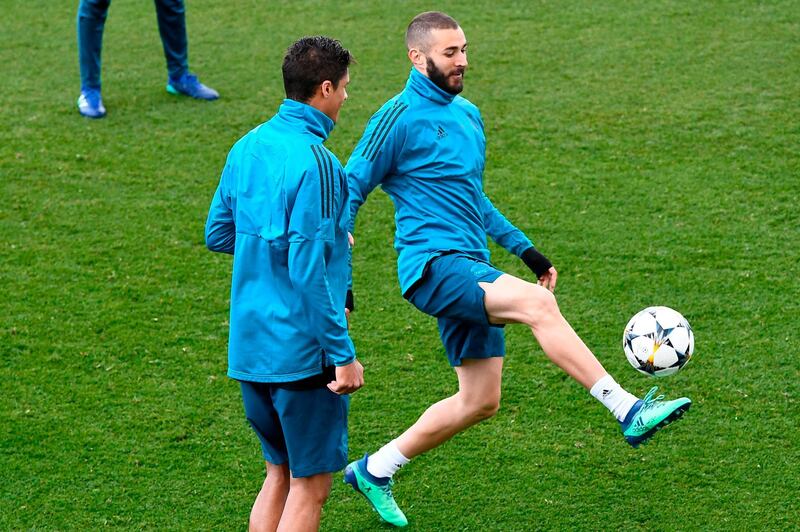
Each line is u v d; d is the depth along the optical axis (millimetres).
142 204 15078
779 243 13672
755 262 13266
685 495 9328
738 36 20594
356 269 13523
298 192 7383
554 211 14703
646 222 14336
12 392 10922
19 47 20922
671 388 10938
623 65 19500
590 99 18172
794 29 20766
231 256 13812
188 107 18281
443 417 9039
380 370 11375
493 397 9023
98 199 15195
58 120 17719
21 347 11727
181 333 12078
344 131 17250
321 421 7863
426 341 11914
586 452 9977
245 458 9969
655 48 20219
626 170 15797
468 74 19328
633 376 11195
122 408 10695
